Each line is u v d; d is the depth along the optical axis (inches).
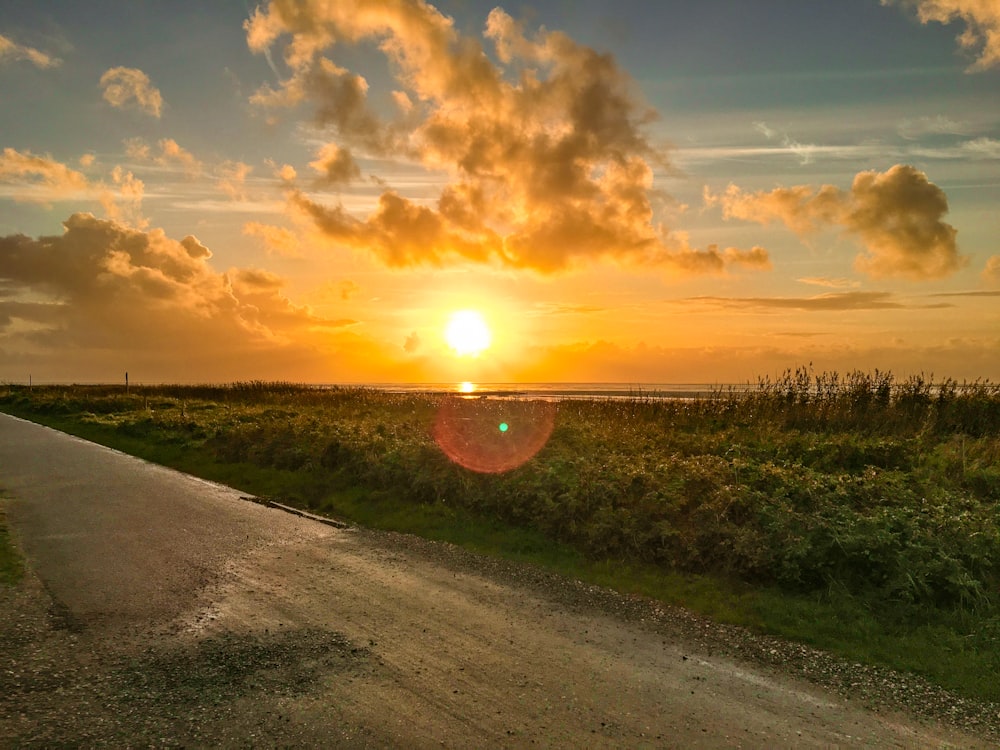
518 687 187.6
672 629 240.5
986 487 410.3
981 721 179.0
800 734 167.0
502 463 468.8
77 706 170.1
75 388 2249.0
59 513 408.5
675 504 351.6
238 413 1021.2
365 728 161.9
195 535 358.9
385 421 776.9
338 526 389.7
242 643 213.6
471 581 289.3
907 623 248.7
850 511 315.9
